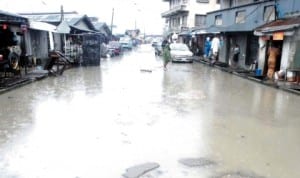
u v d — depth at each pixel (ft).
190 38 120.47
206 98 33.86
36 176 14.84
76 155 17.30
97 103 30.32
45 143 19.11
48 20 82.58
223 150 18.48
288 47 46.68
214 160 16.99
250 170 15.88
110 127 22.49
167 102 31.30
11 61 44.45
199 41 106.83
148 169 15.65
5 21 38.37
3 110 27.17
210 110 28.30
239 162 16.80
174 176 14.98
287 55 46.98
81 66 67.87
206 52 87.97
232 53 72.74
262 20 58.44
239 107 29.84
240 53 68.69
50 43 69.97
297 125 24.02
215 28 84.17
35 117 25.03
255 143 19.81
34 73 48.70
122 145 18.90
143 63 78.64
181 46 87.15
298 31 42.14
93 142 19.35
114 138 20.15
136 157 17.13
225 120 25.07
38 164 16.14
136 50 161.58
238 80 49.16
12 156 17.11
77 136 20.45
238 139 20.51
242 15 69.26
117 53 111.86
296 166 16.47
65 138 20.03
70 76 50.70
